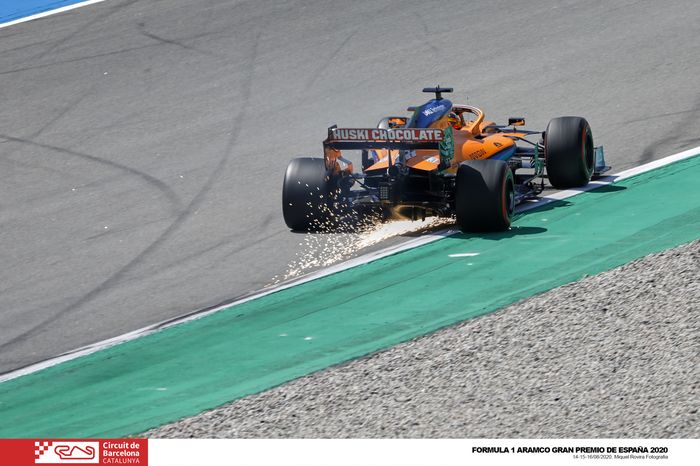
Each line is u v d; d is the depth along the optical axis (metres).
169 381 31.38
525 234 40.22
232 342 33.75
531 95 60.94
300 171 43.22
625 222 40.16
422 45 71.50
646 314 30.69
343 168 44.34
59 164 59.62
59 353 35.19
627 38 68.25
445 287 35.81
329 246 42.09
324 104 64.25
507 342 30.34
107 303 39.41
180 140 61.28
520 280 35.38
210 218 48.25
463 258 38.38
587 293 32.94
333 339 32.78
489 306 33.44
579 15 73.62
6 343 36.75
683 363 27.39
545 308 32.31
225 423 27.80
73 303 39.88
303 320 34.81
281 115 63.31
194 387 30.66
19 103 70.31
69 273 43.38
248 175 54.22
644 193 43.62
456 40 71.62
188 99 67.75
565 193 45.28
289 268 40.31
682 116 54.12
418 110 42.12
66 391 31.67
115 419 29.11
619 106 57.19
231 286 39.34
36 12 87.44
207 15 81.50
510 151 44.44
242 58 73.19
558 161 44.88
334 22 77.38
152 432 27.83
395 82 66.19
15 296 41.47
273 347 32.84
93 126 65.25
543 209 43.28
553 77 63.28
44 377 33.09
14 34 82.94
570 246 38.16
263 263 41.31
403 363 30.00
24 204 53.84
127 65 74.38
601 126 54.50
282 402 28.61
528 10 75.56
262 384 30.11
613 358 28.34
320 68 70.00
